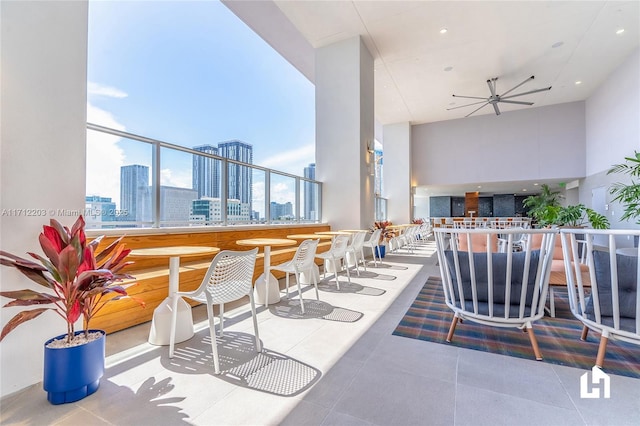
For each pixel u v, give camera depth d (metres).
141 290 2.60
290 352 2.07
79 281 1.51
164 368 1.85
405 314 2.87
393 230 8.16
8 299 1.61
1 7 1.60
